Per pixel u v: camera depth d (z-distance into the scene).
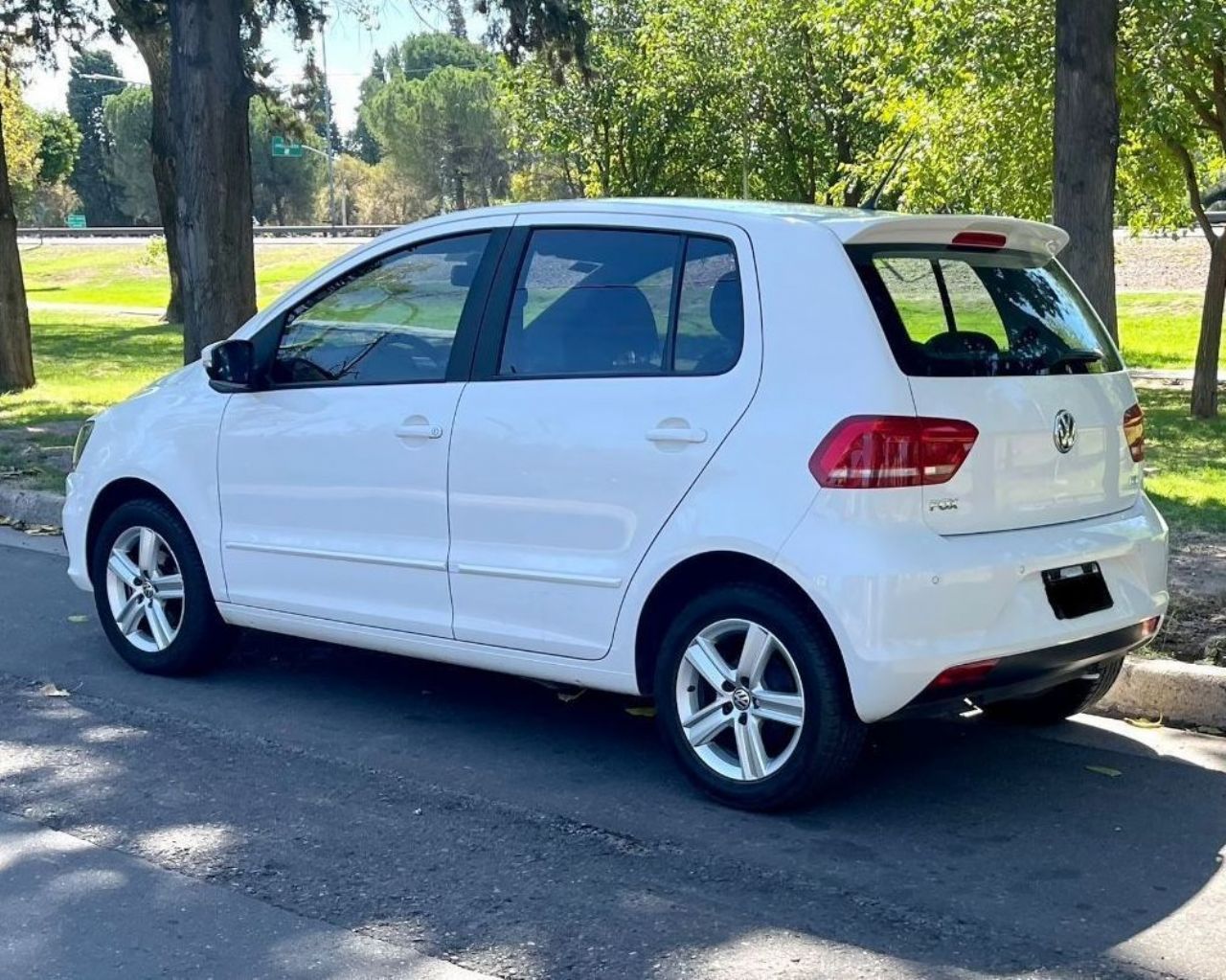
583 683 5.00
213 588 6.07
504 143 86.06
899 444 4.27
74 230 76.88
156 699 6.01
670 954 3.69
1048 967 3.63
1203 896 4.08
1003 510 4.50
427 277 5.48
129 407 6.45
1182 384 19.53
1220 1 12.80
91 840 4.47
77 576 6.61
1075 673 4.80
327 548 5.61
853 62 26.50
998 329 4.72
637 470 4.70
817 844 4.45
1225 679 5.55
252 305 11.13
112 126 100.88
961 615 4.30
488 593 5.13
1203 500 9.59
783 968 3.61
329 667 6.55
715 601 4.61
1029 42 13.84
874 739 5.51
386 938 3.79
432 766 5.20
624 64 30.45
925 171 18.52
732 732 4.80
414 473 5.30
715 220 4.79
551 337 5.07
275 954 3.70
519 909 3.97
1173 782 5.04
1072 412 4.73
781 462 4.40
